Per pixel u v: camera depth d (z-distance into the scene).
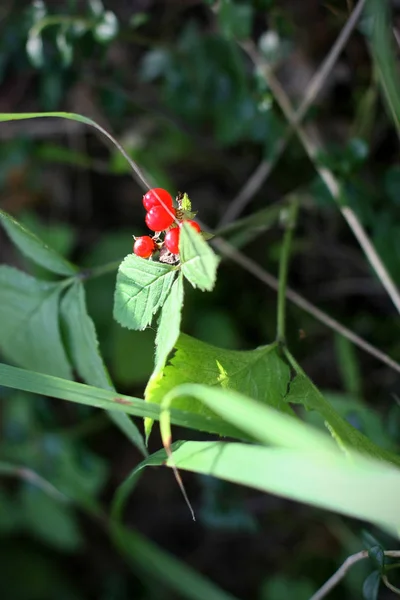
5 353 0.38
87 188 0.56
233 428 0.31
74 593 0.52
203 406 0.32
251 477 0.29
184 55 0.48
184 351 0.32
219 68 0.47
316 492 0.28
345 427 0.32
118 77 0.49
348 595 0.45
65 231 0.53
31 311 0.37
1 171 0.51
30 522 0.51
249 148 0.52
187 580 0.45
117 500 0.38
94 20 0.44
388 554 0.34
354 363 0.45
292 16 0.47
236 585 0.52
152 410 0.31
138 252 0.32
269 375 0.33
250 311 0.51
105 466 0.49
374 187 0.46
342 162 0.42
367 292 0.49
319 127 0.48
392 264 0.44
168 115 0.52
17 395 0.48
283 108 0.44
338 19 0.44
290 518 0.50
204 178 0.55
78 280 0.36
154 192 0.32
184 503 0.54
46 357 0.37
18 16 0.47
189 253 0.29
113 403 0.31
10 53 0.48
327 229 0.49
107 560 0.54
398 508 0.29
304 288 0.51
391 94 0.35
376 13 0.35
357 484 0.28
